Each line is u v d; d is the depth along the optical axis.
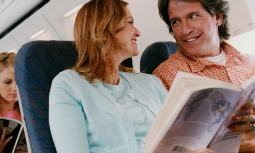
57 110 1.21
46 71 1.34
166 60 1.88
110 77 1.41
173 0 1.76
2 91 2.23
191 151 0.97
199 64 1.78
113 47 1.43
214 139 1.02
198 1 1.72
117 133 1.23
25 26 3.95
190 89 0.86
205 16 1.75
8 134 1.85
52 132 1.20
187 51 1.80
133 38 1.46
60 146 1.16
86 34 1.42
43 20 3.79
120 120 1.26
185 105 0.85
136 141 1.28
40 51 1.36
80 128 1.18
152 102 1.47
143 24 3.09
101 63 1.38
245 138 1.21
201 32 1.75
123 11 1.43
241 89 0.98
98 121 1.23
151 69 1.92
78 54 1.47
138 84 1.53
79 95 1.26
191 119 0.90
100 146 1.22
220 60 1.85
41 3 3.68
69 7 3.54
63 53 1.44
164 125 0.88
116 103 1.31
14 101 2.26
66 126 1.17
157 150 0.90
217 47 1.83
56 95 1.24
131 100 1.40
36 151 1.25
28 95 1.27
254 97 1.12
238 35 2.30
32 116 1.26
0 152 1.81
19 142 1.85
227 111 0.99
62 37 3.80
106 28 1.39
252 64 1.84
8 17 3.89
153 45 1.98
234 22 2.30
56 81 1.28
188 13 1.73
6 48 4.39
